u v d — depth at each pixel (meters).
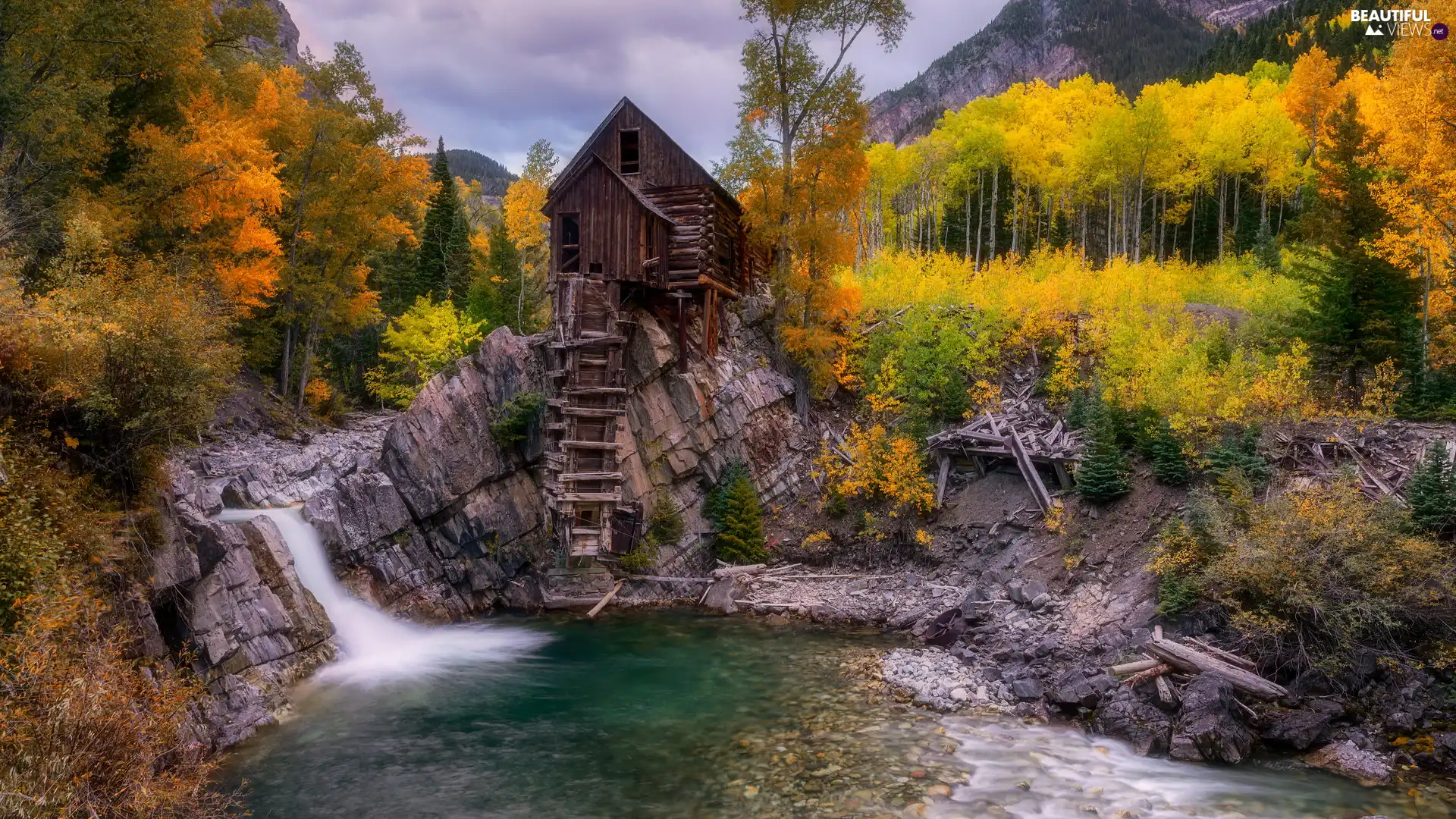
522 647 21.17
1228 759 13.35
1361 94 44.00
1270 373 21.00
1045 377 29.95
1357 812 11.51
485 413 26.53
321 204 34.81
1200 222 57.25
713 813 11.75
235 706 15.32
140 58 24.69
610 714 16.12
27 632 9.11
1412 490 16.55
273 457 27.59
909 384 30.47
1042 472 25.11
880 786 12.57
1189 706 14.32
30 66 20.12
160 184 24.31
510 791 12.59
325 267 36.38
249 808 11.95
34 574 10.12
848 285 37.56
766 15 30.75
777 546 27.97
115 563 13.05
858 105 30.11
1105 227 60.81
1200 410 21.50
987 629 20.36
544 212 29.92
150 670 12.96
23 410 12.57
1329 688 14.65
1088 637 18.42
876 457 27.50
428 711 16.31
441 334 41.09
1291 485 18.61
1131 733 14.36
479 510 25.69
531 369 27.41
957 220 60.69
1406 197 22.30
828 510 28.23
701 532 28.22
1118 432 23.86
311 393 38.59
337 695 17.28
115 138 25.80
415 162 37.53
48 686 8.80
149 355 13.67
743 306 34.31
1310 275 24.97
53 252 19.48
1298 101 50.91
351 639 20.80
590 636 22.19
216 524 16.89
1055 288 32.88
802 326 31.83
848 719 15.68
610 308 28.00
